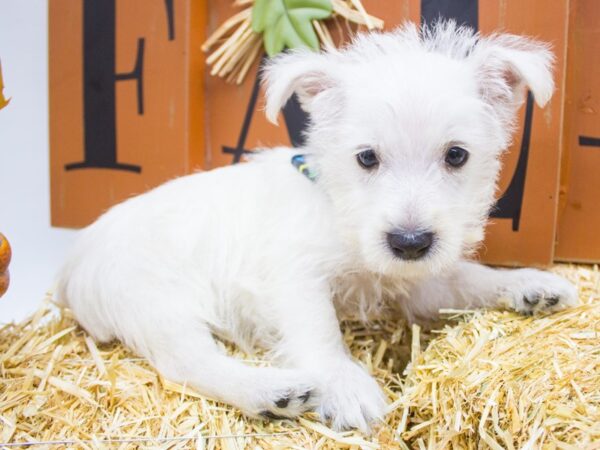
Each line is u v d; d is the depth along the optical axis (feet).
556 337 0.80
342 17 1.09
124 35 1.19
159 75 1.18
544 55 0.92
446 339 0.87
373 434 0.79
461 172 0.84
